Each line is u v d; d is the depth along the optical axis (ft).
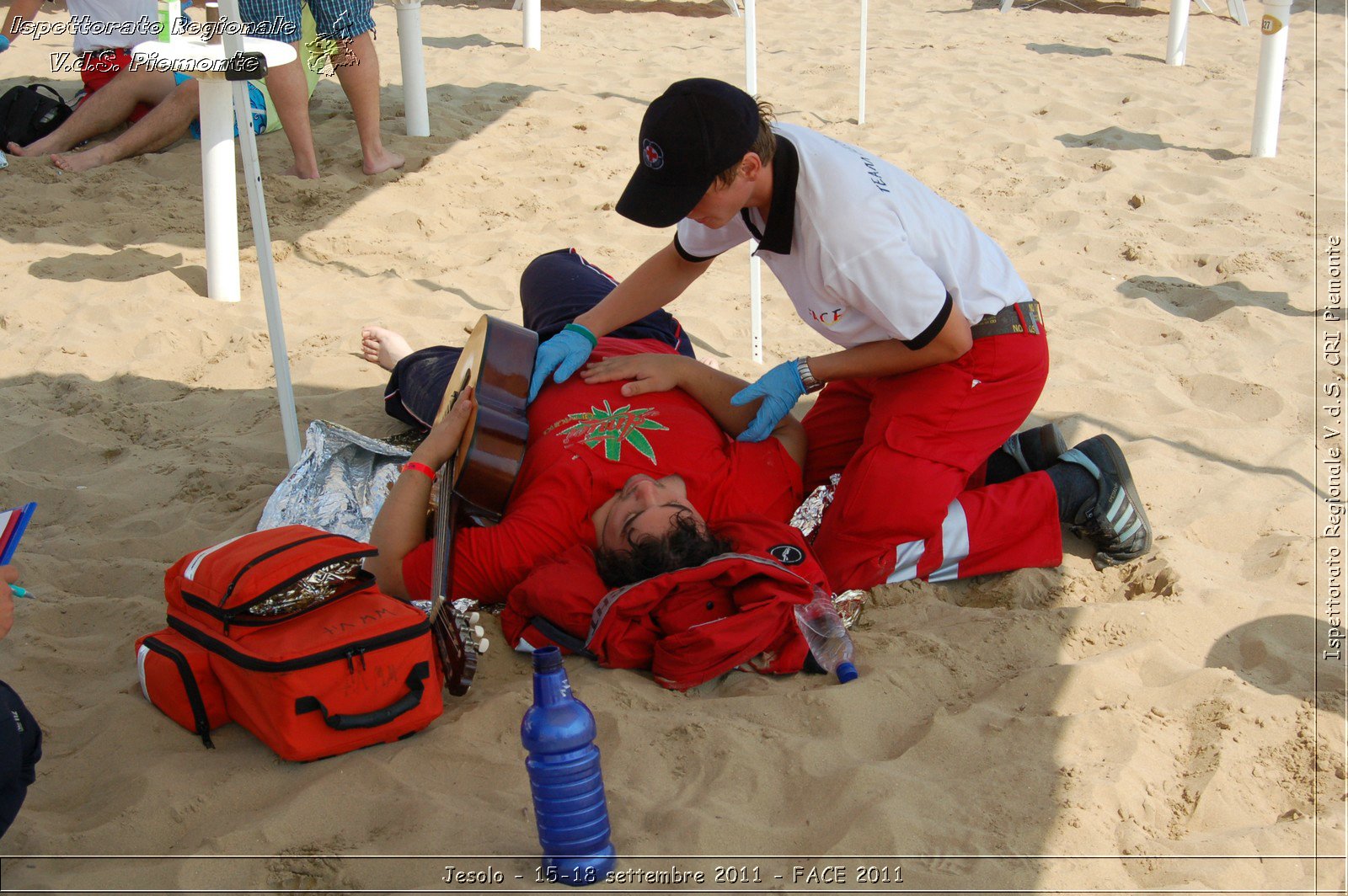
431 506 10.79
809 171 9.24
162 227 19.16
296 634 8.30
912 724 8.86
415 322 16.46
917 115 27.20
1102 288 18.08
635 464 10.16
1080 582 10.87
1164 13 40.63
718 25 38.19
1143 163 23.76
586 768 7.09
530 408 10.94
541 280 13.47
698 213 9.23
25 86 23.85
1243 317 16.57
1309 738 8.56
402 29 23.02
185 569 8.73
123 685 9.27
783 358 15.76
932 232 9.90
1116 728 8.60
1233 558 11.34
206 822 7.86
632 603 9.30
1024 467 11.53
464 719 8.78
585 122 25.20
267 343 15.83
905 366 10.12
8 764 7.14
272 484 12.44
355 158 22.15
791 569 9.71
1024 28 38.04
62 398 14.32
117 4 22.07
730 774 8.21
